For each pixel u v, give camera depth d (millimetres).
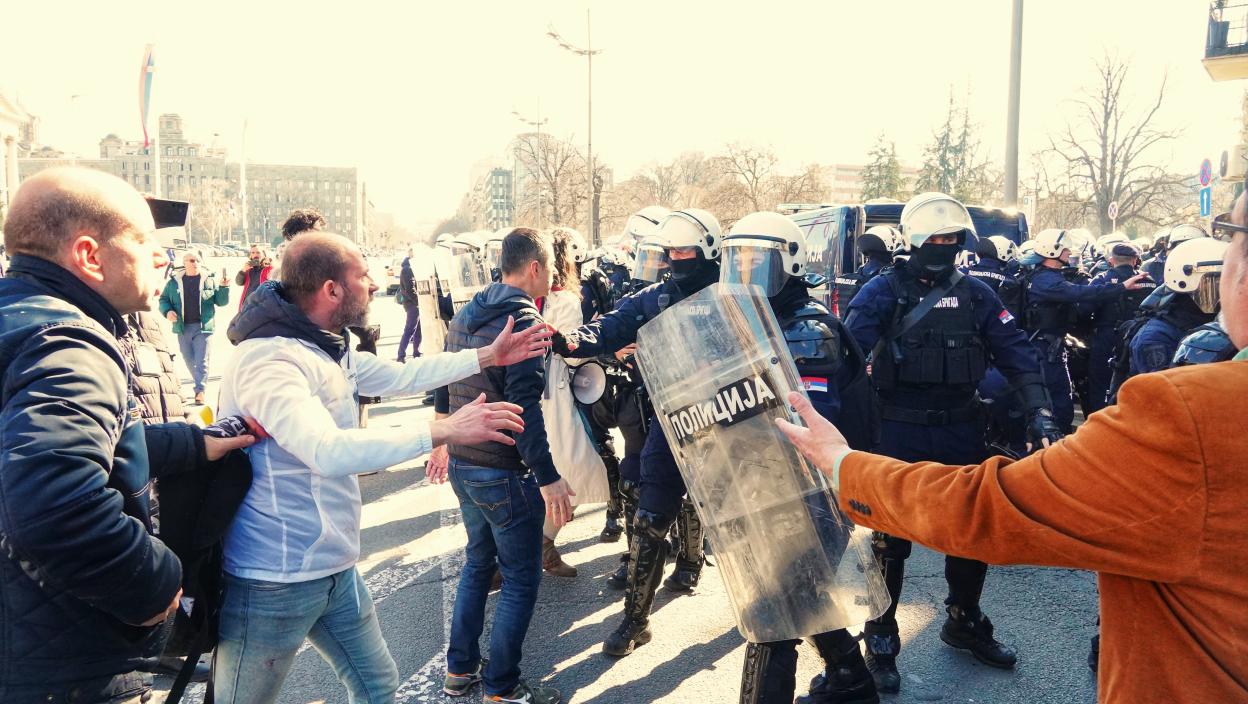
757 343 2023
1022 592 4082
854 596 2049
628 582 3414
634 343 3430
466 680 3088
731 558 2098
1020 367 3230
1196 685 1041
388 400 9547
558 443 3971
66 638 1393
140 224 1587
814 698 2584
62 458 1301
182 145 126438
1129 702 1116
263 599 1911
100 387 1396
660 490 3256
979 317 3248
